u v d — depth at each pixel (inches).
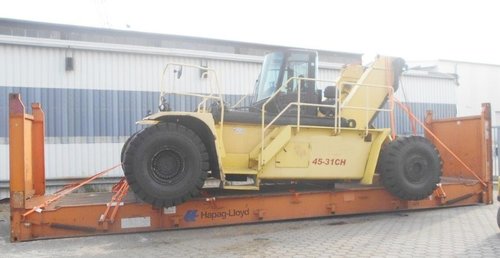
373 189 359.3
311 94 353.1
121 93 556.7
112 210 291.3
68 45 530.0
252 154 320.5
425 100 762.2
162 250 257.8
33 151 339.3
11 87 510.3
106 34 634.2
